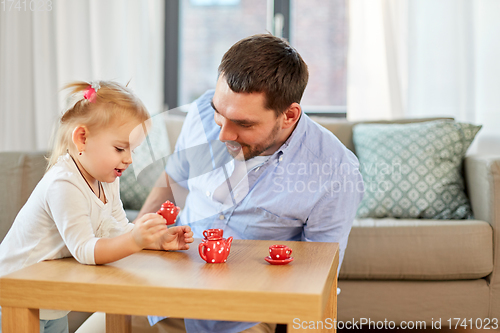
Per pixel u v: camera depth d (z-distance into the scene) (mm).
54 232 958
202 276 773
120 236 849
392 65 2617
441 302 1707
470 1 2547
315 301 672
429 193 1946
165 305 709
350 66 2686
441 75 2602
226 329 1120
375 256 1699
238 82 994
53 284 738
